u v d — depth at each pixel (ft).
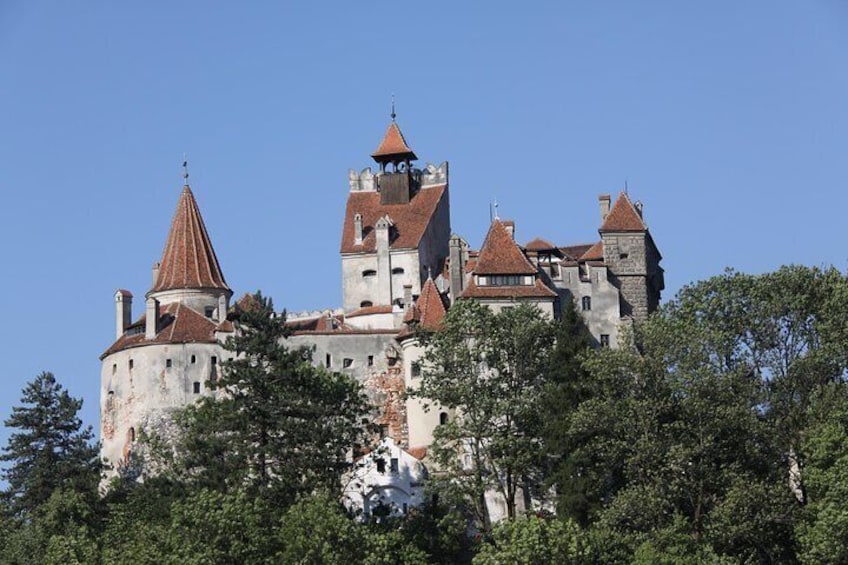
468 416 598.34
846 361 578.66
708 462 554.87
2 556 596.29
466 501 581.94
